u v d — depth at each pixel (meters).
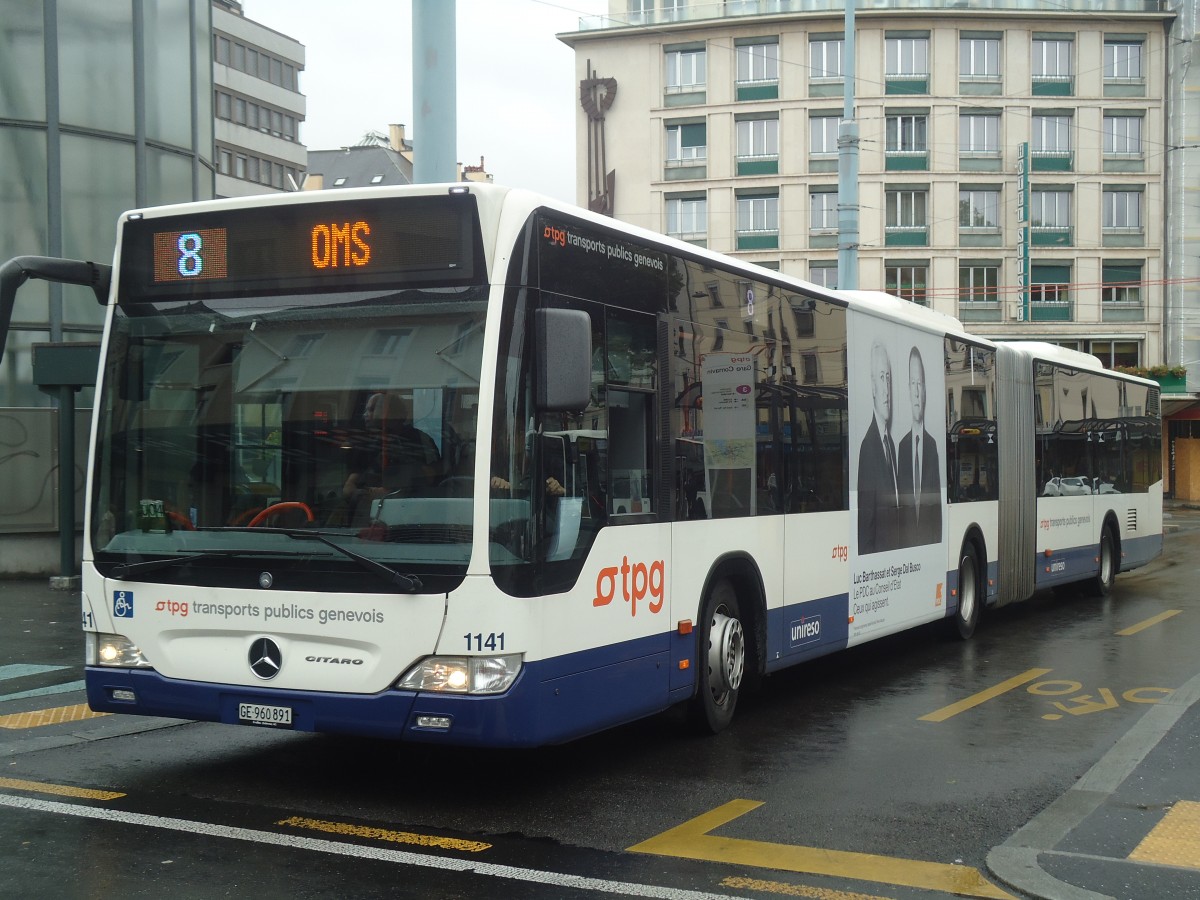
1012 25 53.00
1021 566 14.99
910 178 53.00
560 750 8.01
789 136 53.69
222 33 68.69
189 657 6.55
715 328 8.23
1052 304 53.06
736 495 8.45
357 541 6.21
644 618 7.22
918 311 12.51
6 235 17.59
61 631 12.66
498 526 6.05
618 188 55.44
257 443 6.48
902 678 10.99
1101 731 8.68
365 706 6.14
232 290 6.64
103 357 6.91
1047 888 5.25
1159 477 21.19
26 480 17.41
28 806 6.48
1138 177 53.19
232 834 5.99
